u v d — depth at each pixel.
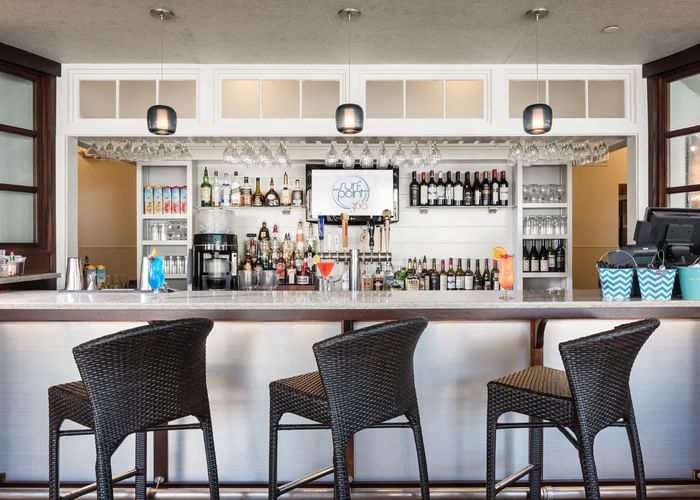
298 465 2.32
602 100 3.47
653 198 3.39
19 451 2.33
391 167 4.16
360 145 4.00
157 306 2.17
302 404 1.76
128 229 5.51
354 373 1.61
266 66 3.39
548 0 2.54
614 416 1.65
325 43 3.05
